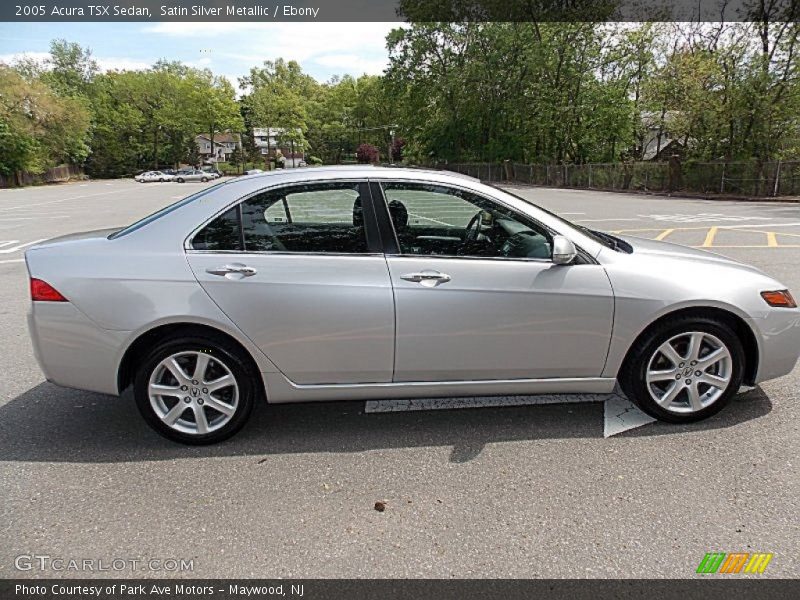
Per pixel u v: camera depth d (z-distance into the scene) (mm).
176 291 2836
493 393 3135
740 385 3238
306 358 2955
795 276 6879
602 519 2391
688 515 2408
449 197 3105
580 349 3059
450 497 2564
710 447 2967
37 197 30859
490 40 38031
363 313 2902
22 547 2246
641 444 3016
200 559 2180
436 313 2928
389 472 2781
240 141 88625
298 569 2125
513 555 2182
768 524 2344
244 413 3035
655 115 31172
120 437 3166
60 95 60031
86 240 3043
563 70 33156
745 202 20625
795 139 22547
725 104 23219
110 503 2539
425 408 3514
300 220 2988
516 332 2992
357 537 2299
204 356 2945
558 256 2871
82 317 2818
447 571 2102
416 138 49938
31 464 2873
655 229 12078
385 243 2988
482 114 40719
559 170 33406
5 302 6375
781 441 3008
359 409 3518
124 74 71812
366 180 3045
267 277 2865
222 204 2969
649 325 3084
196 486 2670
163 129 71438
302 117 87688
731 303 3061
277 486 2670
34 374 4152
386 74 46031
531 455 2928
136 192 35969
